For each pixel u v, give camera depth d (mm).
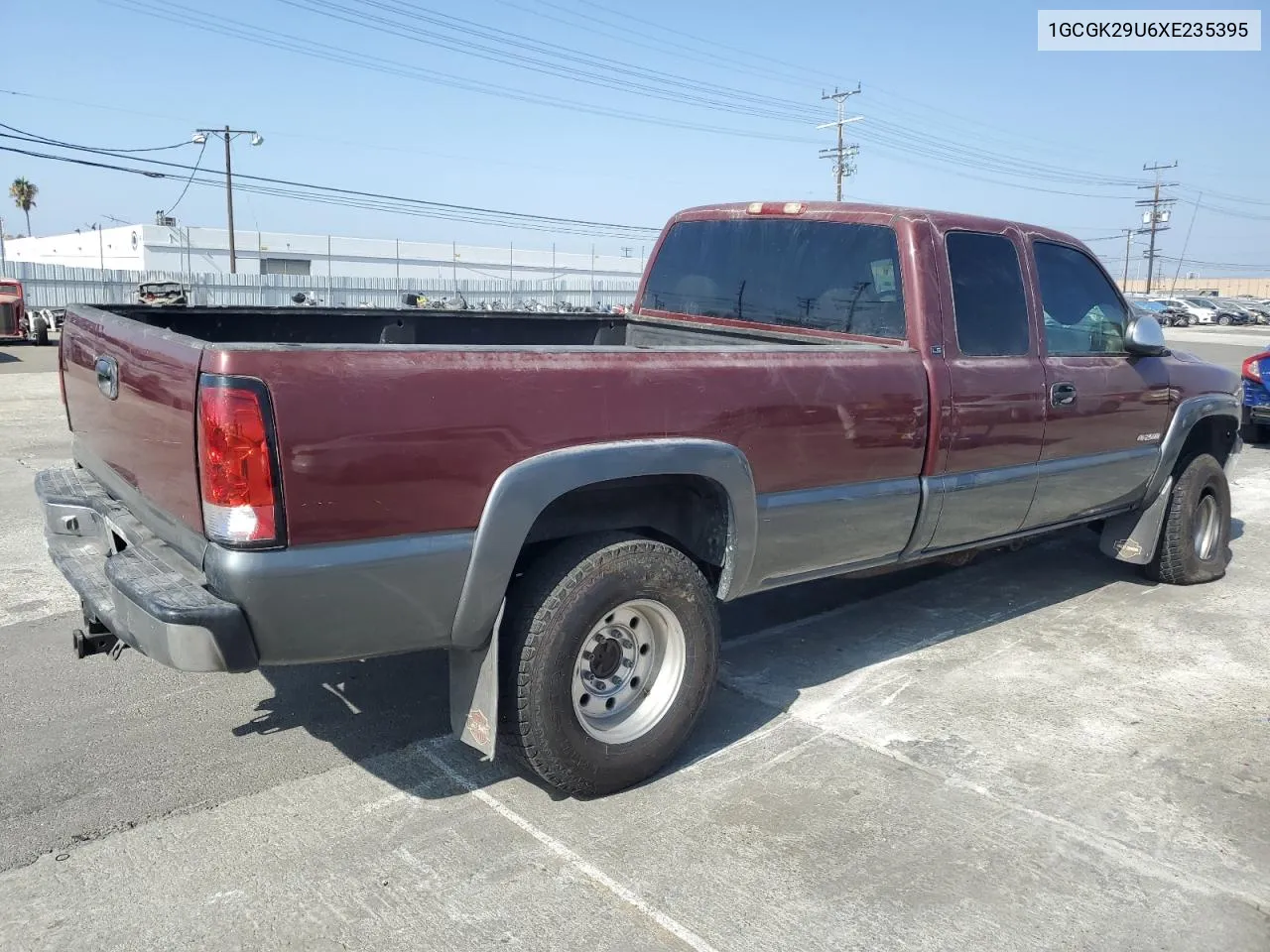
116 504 3508
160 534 3066
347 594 2744
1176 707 4250
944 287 4223
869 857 3080
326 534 2691
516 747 3230
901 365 4012
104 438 3459
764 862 3041
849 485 3906
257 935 2658
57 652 4613
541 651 3127
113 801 3320
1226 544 6262
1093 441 4992
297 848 3070
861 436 3881
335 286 41594
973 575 6199
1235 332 50031
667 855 3072
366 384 2705
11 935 2637
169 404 2797
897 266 4223
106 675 4363
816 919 2773
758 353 3564
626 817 3289
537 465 2990
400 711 4074
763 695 4301
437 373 2814
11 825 3158
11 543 6352
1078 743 3891
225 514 2602
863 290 4367
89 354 3553
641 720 3465
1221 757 3797
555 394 3035
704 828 3225
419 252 74938
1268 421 11297
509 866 2996
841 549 3980
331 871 2955
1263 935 2754
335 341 4637
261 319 4395
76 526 3652
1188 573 5941
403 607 2855
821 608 5523
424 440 2799
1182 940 2725
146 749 3703
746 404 3498
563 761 3229
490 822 3244
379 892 2857
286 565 2637
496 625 3064
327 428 2650
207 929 2678
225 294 38656
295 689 4270
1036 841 3191
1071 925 2775
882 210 4324
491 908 2791
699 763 3680
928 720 4074
